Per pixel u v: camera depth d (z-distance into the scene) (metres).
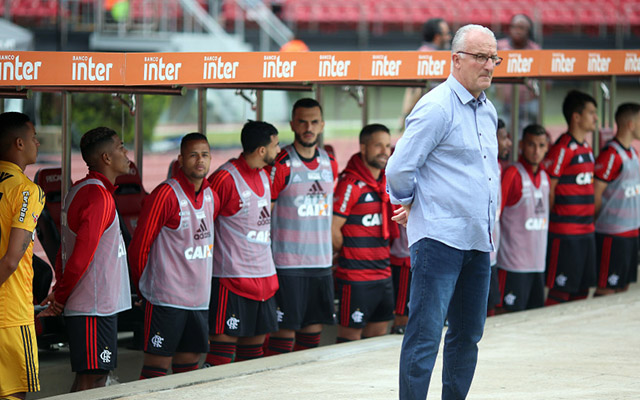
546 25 37.38
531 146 11.84
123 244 8.64
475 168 6.27
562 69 11.86
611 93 14.20
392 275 11.30
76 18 30.55
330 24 36.41
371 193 10.47
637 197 13.27
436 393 7.69
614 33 37.44
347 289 10.52
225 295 9.51
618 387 7.80
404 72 10.27
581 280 12.91
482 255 6.46
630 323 10.84
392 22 37.00
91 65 7.68
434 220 6.23
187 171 8.88
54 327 9.57
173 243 8.92
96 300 8.35
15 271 7.20
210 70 8.56
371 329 10.91
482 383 7.96
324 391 7.71
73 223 8.25
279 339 10.33
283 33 34.94
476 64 6.16
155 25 31.66
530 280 12.09
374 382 8.05
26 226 7.10
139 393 7.63
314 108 10.05
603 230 13.30
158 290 8.93
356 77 9.79
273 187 9.96
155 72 8.14
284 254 10.12
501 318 11.12
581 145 12.60
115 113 12.66
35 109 13.02
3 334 7.15
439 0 37.62
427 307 6.26
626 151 13.03
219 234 9.52
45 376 9.46
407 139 6.17
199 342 9.20
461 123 6.21
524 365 8.66
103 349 8.41
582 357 9.03
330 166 10.30
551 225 12.77
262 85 10.88
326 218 10.26
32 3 31.38
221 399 7.45
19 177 7.21
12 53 7.21
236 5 34.81
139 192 10.70
